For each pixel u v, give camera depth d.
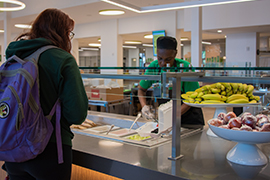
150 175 1.10
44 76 1.06
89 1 7.32
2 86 1.06
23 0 9.02
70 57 1.12
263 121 1.13
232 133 1.12
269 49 10.16
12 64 1.08
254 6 6.78
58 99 1.10
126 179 1.18
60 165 1.11
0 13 9.78
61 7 8.07
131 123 1.98
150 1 7.31
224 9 7.21
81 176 1.52
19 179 1.15
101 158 1.27
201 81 1.29
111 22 10.30
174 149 1.21
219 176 1.02
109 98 2.13
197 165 1.14
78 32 11.48
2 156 1.02
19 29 12.09
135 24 9.78
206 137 1.63
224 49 12.78
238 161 1.16
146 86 1.77
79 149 1.39
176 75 1.18
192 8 6.84
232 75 1.20
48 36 1.18
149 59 16.73
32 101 1.02
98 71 1.64
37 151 1.02
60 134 1.10
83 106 1.12
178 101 1.21
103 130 1.97
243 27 7.20
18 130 0.98
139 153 1.32
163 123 1.64
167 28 9.09
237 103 1.28
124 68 1.51
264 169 1.09
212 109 1.69
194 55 6.88
